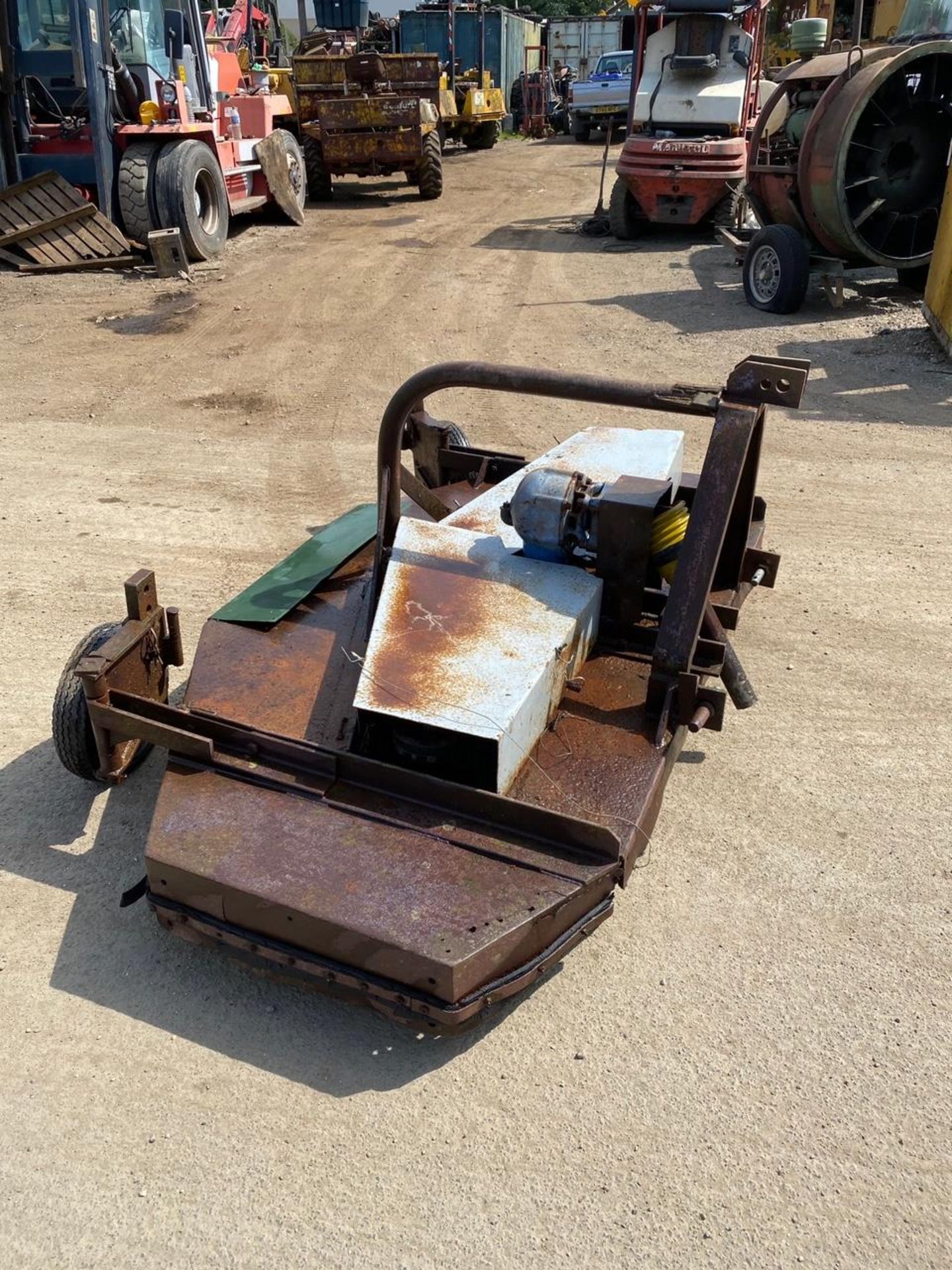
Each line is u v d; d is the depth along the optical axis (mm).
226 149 13211
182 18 12523
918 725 4035
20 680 4254
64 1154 2432
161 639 3418
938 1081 2623
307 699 3123
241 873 2559
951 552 5410
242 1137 2475
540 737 2941
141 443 6926
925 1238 2275
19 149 11906
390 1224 2291
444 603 3061
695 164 12531
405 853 2617
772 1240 2264
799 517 5805
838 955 2988
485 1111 2543
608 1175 2396
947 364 8336
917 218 9727
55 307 10344
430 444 4648
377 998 2508
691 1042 2721
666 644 2969
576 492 3162
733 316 9875
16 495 6082
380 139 16453
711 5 11969
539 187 19125
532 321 9773
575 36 37656
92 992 2850
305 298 10617
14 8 11242
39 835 3395
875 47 10117
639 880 3254
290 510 5855
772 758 3836
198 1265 2213
